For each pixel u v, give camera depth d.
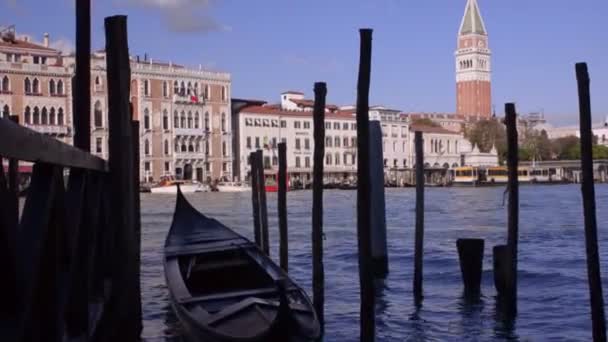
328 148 101.44
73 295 7.19
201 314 10.04
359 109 10.64
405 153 112.31
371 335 10.52
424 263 21.72
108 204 10.00
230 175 90.38
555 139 140.25
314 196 12.66
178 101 84.44
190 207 17.00
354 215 45.03
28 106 71.44
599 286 10.44
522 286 17.88
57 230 5.25
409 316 14.45
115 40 8.59
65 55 76.62
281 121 96.50
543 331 13.21
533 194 80.38
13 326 4.20
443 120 133.50
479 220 40.75
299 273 20.42
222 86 89.69
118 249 8.72
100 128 76.38
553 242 28.83
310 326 9.53
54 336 5.36
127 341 8.96
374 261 18.44
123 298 8.85
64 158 5.28
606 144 158.00
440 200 65.62
